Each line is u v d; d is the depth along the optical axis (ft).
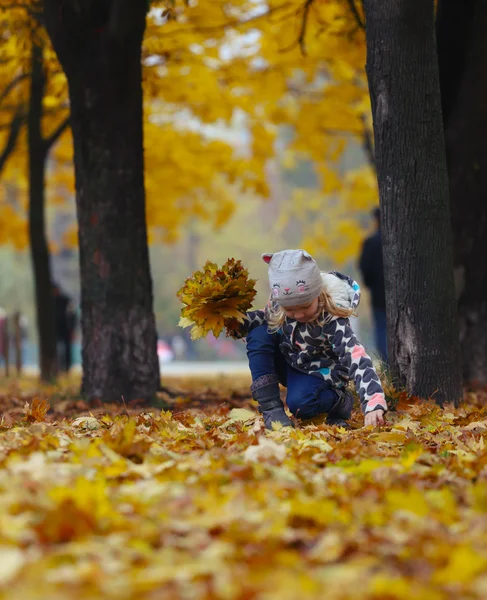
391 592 7.54
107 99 29.22
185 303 18.80
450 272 22.61
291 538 9.25
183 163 56.18
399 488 12.09
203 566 8.16
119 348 29.55
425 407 20.97
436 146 22.41
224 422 20.72
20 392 37.76
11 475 11.91
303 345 18.66
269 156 56.08
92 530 9.25
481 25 30.71
